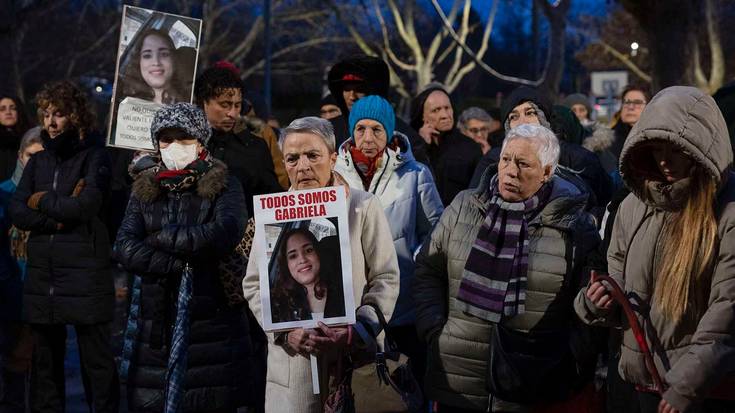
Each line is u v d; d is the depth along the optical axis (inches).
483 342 186.5
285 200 180.9
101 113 1670.8
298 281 179.2
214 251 205.9
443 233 194.7
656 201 158.9
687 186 155.9
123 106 251.8
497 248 187.0
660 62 647.8
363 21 1679.4
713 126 153.7
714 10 991.6
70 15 1731.1
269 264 179.9
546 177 188.4
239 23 1989.4
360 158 239.5
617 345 175.3
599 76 856.3
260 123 287.3
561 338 183.6
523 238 185.8
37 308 268.2
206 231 205.5
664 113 154.0
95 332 272.8
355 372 181.5
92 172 269.0
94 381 273.6
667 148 155.9
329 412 178.7
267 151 274.1
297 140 184.5
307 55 2052.2
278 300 179.3
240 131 271.7
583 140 342.0
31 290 269.3
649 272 160.9
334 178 189.9
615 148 379.2
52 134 271.6
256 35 1829.5
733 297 151.4
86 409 310.7
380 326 182.4
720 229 154.0
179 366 203.5
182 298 205.9
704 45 1427.2
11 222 298.8
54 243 267.1
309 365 183.8
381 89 287.4
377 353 183.0
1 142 365.7
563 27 1027.3
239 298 210.7
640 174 160.6
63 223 265.3
